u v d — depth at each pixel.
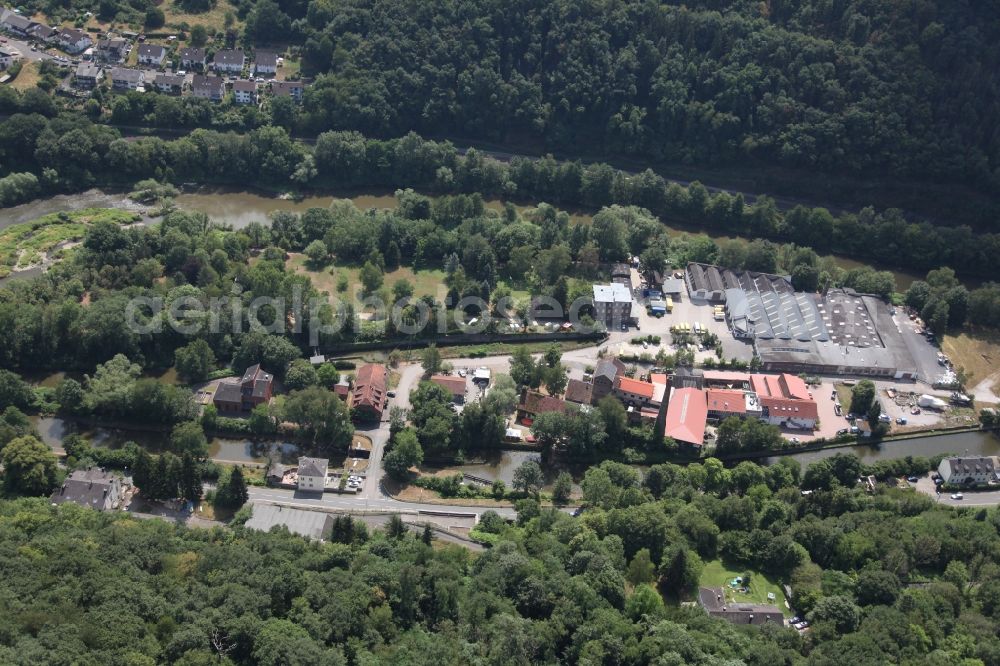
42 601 183.38
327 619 193.62
